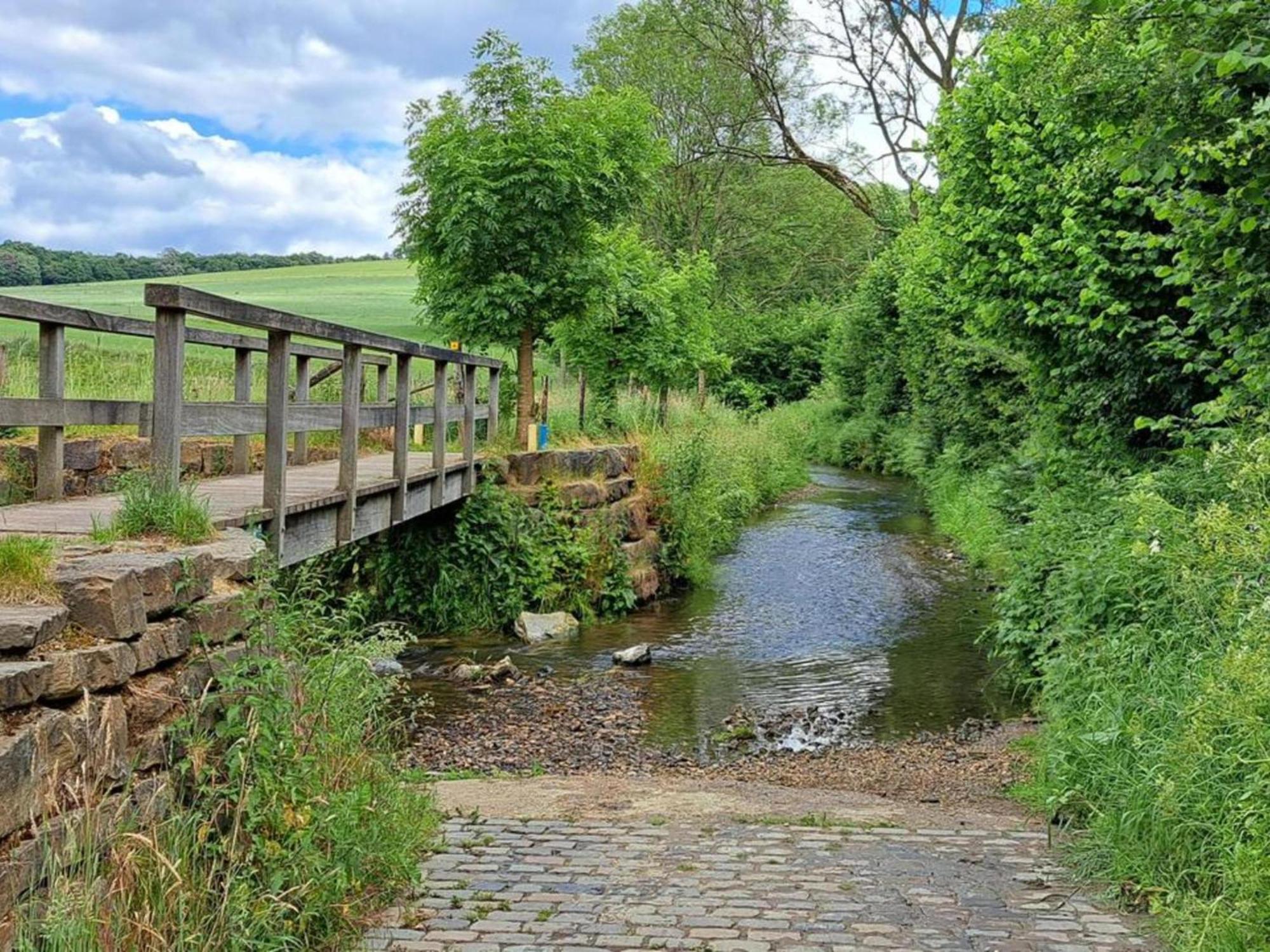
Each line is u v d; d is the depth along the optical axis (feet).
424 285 49.73
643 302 62.80
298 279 192.85
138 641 11.52
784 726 27.89
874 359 108.88
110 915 9.20
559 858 15.79
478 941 12.29
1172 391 27.94
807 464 109.40
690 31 103.30
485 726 27.68
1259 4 16.25
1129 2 18.19
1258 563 16.60
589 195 46.29
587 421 57.31
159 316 16.40
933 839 17.06
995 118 35.37
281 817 11.76
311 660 14.47
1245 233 18.70
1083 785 17.40
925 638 37.86
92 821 9.58
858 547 58.54
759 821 18.38
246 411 19.86
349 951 11.60
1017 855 16.11
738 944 12.25
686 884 14.53
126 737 10.98
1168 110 18.65
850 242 125.90
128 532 14.67
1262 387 19.65
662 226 117.60
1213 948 11.53
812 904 13.67
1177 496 23.04
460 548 39.29
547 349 67.36
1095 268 27.63
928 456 83.25
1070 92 20.17
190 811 11.30
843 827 17.94
